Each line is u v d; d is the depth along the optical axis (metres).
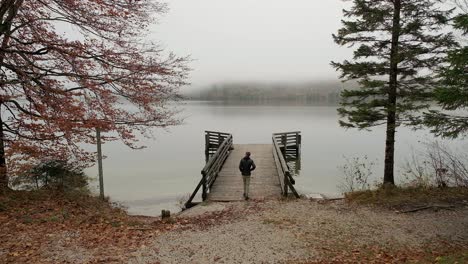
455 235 8.25
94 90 9.23
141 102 10.02
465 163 15.67
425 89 11.21
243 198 12.38
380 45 11.85
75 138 9.70
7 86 9.07
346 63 12.24
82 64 9.37
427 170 17.39
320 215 10.13
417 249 7.47
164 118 10.92
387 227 8.97
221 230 8.75
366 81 11.58
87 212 9.77
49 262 6.22
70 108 9.08
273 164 18.25
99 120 9.47
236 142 36.66
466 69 6.99
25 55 9.61
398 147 29.94
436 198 11.31
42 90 9.29
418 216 9.79
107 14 9.04
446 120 8.16
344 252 7.30
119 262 6.44
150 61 10.02
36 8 9.29
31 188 11.75
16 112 10.12
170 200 16.09
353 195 12.39
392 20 11.41
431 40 10.84
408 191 12.22
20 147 9.06
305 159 27.02
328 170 22.75
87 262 6.33
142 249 7.19
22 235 7.34
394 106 11.14
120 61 9.61
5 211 8.62
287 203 11.56
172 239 7.94
